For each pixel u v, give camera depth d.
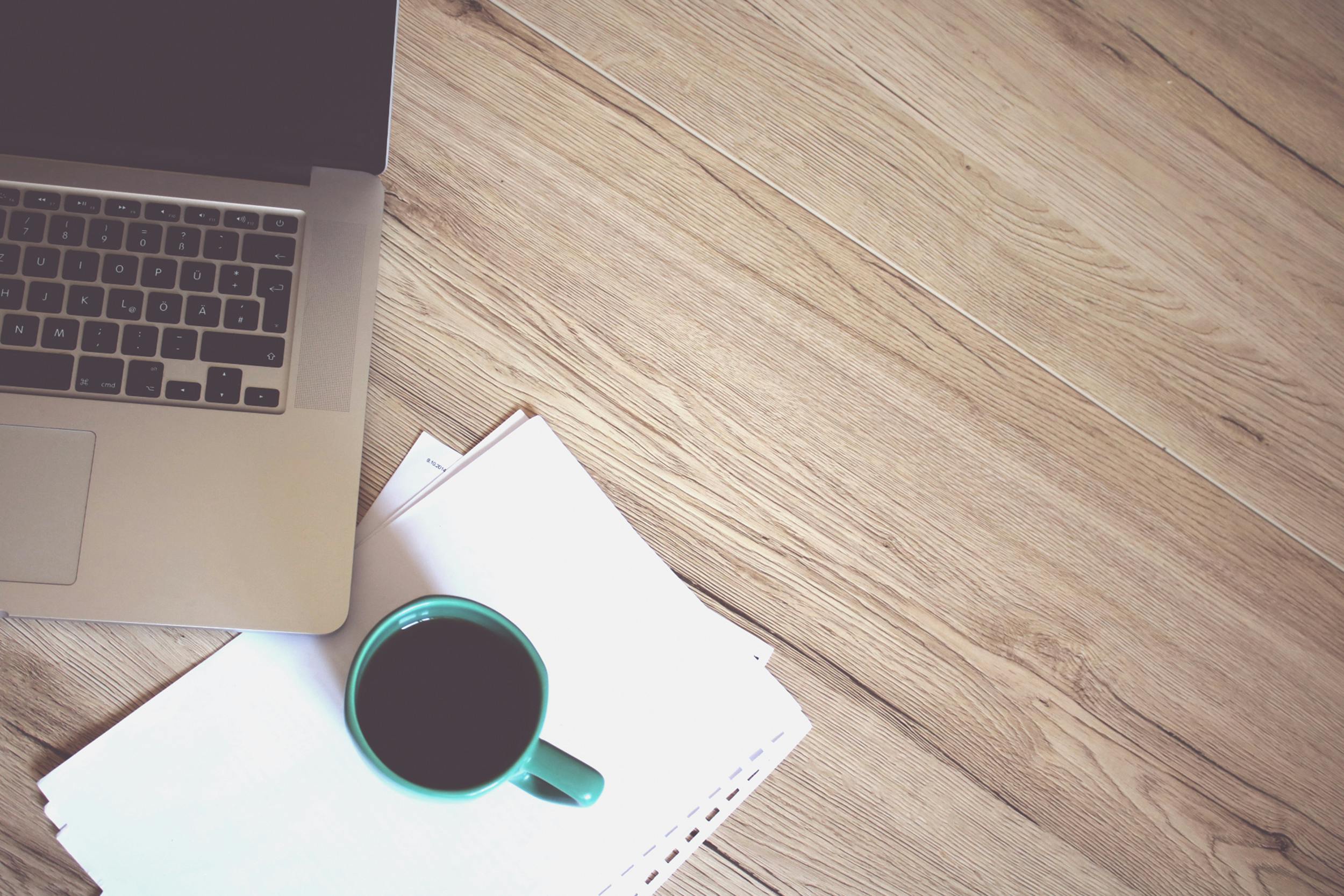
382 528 0.59
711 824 0.59
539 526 0.60
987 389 0.65
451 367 0.61
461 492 0.60
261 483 0.54
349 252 0.57
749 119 0.65
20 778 0.54
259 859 0.55
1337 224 0.68
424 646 0.52
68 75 0.55
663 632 0.60
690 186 0.64
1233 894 0.62
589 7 0.64
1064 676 0.63
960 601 0.63
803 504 0.62
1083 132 0.67
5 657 0.55
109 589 0.53
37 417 0.53
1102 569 0.64
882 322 0.64
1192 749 0.63
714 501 0.62
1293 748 0.64
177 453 0.54
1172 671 0.64
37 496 0.53
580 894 0.58
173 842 0.54
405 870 0.56
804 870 0.60
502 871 0.57
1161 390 0.66
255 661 0.56
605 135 0.63
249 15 0.56
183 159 0.56
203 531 0.54
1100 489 0.65
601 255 0.62
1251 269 0.67
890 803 0.61
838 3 0.66
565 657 0.59
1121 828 0.62
